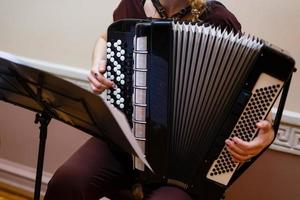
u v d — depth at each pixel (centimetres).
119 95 140
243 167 139
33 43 209
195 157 138
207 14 146
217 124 134
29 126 218
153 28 132
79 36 199
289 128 168
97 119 120
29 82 121
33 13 204
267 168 177
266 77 129
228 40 129
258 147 133
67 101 121
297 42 162
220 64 130
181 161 140
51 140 215
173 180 142
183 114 136
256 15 166
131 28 135
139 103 138
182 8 148
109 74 140
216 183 139
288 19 162
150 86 136
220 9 148
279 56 126
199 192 141
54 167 219
